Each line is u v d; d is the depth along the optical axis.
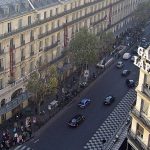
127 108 145.00
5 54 130.88
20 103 138.25
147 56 74.75
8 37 129.88
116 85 166.88
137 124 81.69
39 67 147.88
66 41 168.38
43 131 126.88
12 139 119.75
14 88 137.62
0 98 131.75
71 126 129.50
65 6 165.88
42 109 141.88
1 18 126.44
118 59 199.25
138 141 81.81
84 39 156.62
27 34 140.38
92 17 194.62
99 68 183.25
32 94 138.75
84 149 117.69
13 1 136.25
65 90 157.62
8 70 134.00
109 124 132.62
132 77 176.62
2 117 131.62
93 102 149.25
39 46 150.25
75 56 157.75
